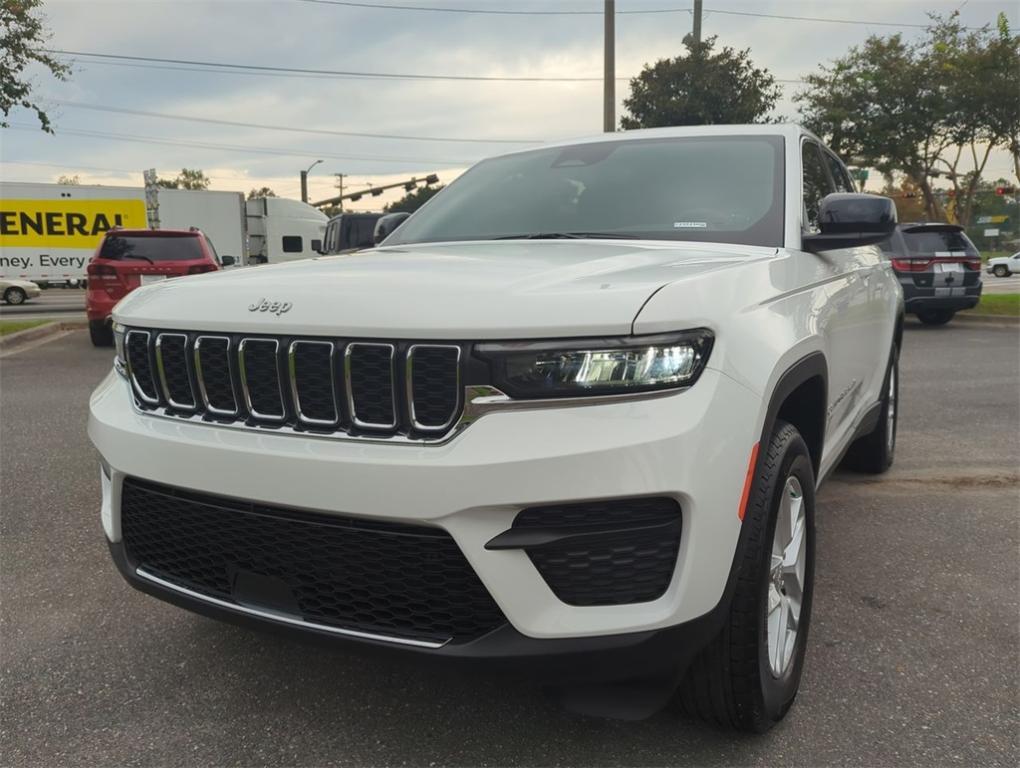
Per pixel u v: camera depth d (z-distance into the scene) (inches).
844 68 1008.9
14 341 492.7
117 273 458.9
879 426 187.5
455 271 89.3
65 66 523.5
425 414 76.9
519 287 80.0
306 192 1918.1
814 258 119.0
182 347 90.6
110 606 127.7
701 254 103.5
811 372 100.0
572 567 75.6
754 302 89.3
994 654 111.2
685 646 76.9
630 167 137.9
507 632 76.0
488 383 74.8
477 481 73.2
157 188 948.0
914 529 160.2
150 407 95.5
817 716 96.7
